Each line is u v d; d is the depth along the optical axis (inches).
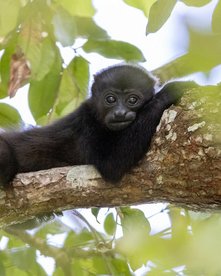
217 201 241.3
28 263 333.4
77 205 279.9
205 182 233.1
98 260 348.5
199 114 231.8
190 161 232.8
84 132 342.0
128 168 263.1
